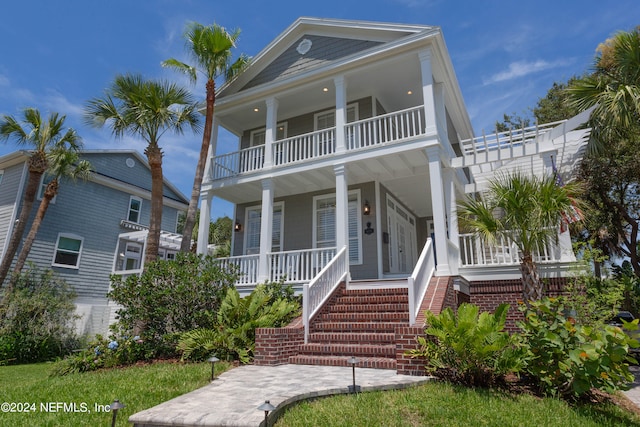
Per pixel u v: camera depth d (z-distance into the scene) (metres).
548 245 8.70
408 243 14.48
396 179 11.91
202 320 8.20
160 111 11.16
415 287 7.02
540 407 4.37
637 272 15.06
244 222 13.92
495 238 7.75
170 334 7.77
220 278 8.74
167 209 21.75
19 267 13.24
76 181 16.36
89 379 6.12
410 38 9.85
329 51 11.95
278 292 9.24
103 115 11.51
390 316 7.53
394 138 12.55
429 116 9.45
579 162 11.63
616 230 16.91
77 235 17.14
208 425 3.56
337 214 9.89
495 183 7.99
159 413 3.85
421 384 5.08
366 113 12.25
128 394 4.94
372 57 10.39
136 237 17.81
